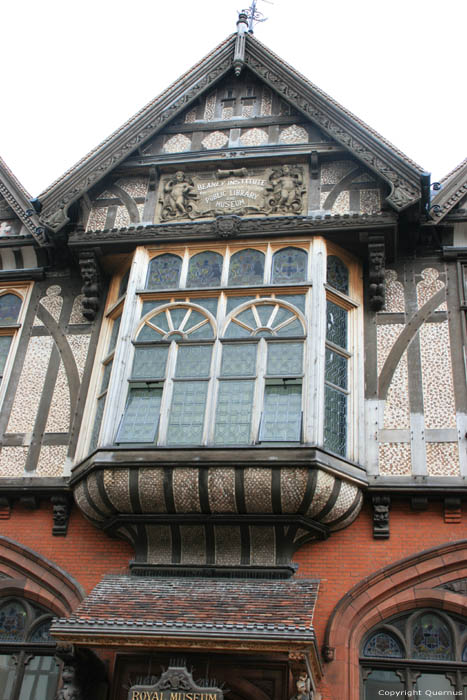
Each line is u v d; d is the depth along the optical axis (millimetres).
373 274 11922
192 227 12469
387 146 12242
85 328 12820
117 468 10281
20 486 11219
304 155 13008
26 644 10383
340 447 10797
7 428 12016
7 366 12672
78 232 12734
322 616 9797
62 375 12383
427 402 11141
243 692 9000
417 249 12680
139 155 13594
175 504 10164
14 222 14383
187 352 11344
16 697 10047
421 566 10008
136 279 12203
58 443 11695
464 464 10555
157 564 10281
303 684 8094
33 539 11039
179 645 8430
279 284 11688
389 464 10680
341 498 10086
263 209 12680
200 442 10453
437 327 11836
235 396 10773
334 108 12883
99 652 9734
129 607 9156
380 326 11930
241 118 13875
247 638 8234
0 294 13734
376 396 11289
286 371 10875
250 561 10141
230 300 11773
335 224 12008
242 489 9930
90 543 10891
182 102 13750
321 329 11125
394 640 9812
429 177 11734
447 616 9844
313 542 10383
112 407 10945
